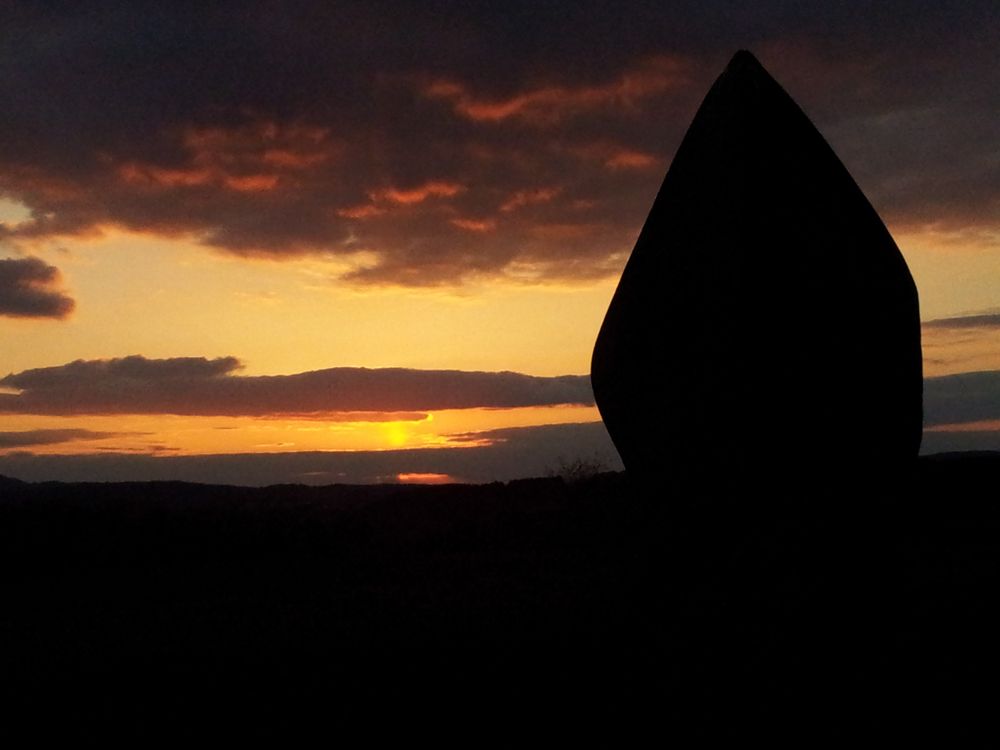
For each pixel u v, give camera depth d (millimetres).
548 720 5277
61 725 5695
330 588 11852
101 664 7344
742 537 4727
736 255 4770
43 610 10711
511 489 21969
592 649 6816
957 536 13945
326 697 6121
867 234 4891
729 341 4742
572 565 13062
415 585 11664
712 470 4801
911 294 4918
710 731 4719
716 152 4988
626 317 5234
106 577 13773
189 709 5969
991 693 5207
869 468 4738
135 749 5234
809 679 4645
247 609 10281
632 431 5180
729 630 4742
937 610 7879
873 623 4719
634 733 4859
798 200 4832
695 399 4855
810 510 4691
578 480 20766
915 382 4859
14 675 7004
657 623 5074
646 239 5258
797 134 4957
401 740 5207
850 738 4598
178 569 14531
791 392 4688
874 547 4746
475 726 5336
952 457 22594
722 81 5137
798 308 4719
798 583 4664
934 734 4656
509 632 7820
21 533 15461
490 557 14625
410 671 6648
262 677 6723
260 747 5223
